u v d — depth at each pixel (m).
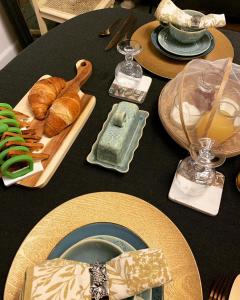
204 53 0.70
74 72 0.68
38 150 0.54
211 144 0.48
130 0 1.69
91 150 0.54
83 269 0.35
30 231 0.43
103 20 0.81
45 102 0.58
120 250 0.39
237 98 0.58
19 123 0.55
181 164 0.53
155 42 0.72
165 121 0.56
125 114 0.53
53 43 0.74
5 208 0.47
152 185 0.51
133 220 0.45
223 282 0.41
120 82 0.66
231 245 0.45
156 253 0.36
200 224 0.47
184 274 0.40
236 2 1.14
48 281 0.34
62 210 0.45
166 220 0.45
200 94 0.58
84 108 0.60
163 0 0.68
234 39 0.78
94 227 0.42
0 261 0.42
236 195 0.50
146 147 0.56
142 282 0.34
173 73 0.68
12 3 1.14
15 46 1.41
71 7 1.20
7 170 0.49
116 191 0.50
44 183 0.50
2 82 0.65
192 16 0.67
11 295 0.38
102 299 0.34
